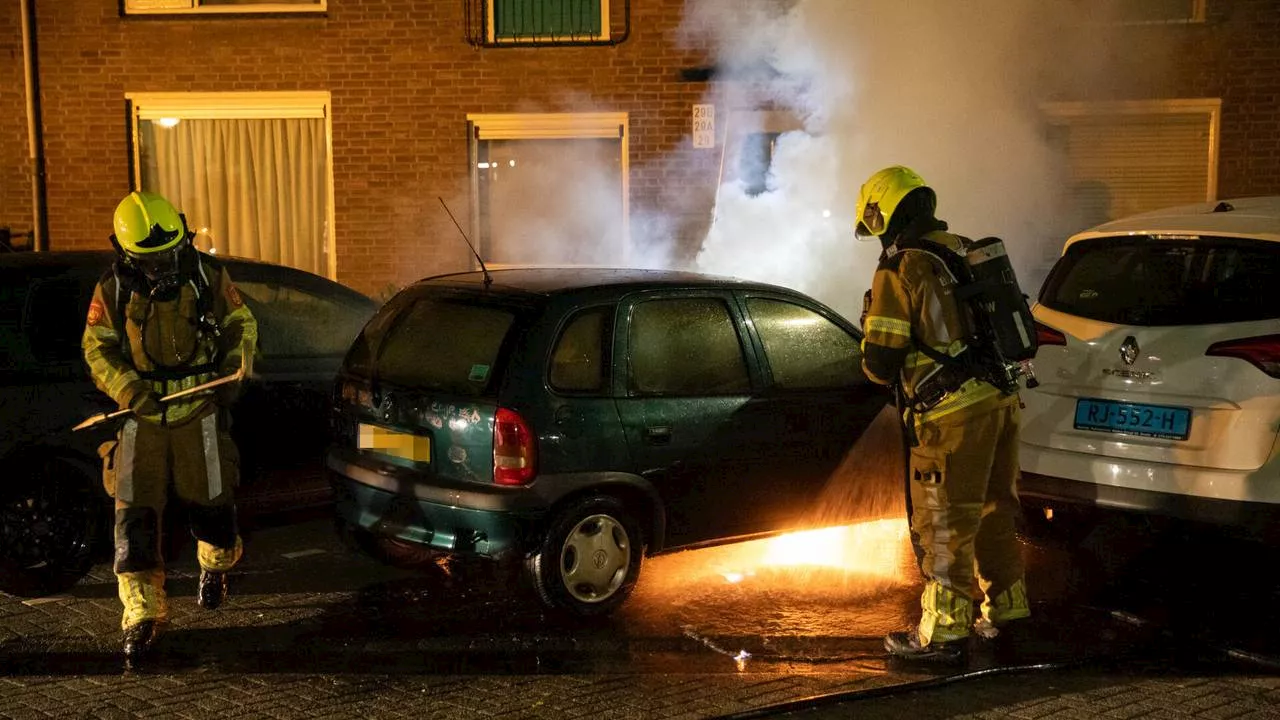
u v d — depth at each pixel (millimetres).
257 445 6148
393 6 10836
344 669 4836
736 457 5633
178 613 5520
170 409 4969
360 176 11023
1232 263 5359
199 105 11062
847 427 5965
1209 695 4598
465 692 4598
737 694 4578
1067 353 5648
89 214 11164
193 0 10938
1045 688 4672
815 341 6000
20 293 5672
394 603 5660
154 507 5016
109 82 11016
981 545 5141
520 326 5223
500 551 5098
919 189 4930
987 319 4789
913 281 4805
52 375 5625
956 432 4820
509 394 5105
